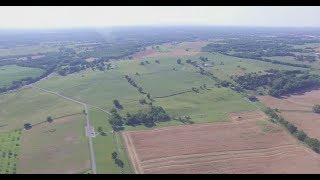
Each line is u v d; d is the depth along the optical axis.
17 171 167.00
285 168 168.38
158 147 190.50
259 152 184.62
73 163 174.25
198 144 193.25
